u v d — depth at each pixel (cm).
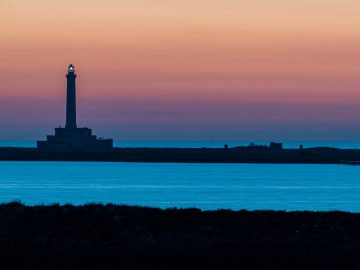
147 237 14825
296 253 13788
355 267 13125
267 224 16275
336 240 14925
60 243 14412
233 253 13750
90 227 15550
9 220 15838
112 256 13500
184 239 14788
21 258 13338
